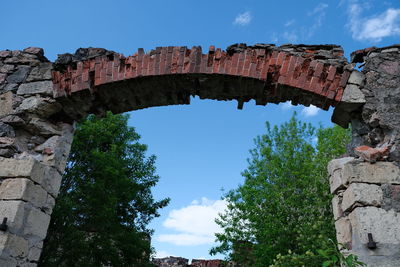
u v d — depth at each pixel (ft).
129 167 42.06
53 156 13.48
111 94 14.23
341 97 12.28
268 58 13.10
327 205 32.30
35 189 12.27
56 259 34.45
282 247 33.55
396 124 11.60
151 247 40.55
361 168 10.96
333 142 38.06
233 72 12.98
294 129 42.96
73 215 33.27
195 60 13.29
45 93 13.87
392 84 12.22
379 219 10.12
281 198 35.09
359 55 13.05
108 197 34.40
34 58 14.73
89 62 13.99
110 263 36.65
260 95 13.71
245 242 39.47
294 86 12.64
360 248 9.91
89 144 38.34
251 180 40.16
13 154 13.05
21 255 11.34
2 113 13.69
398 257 9.63
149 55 13.67
